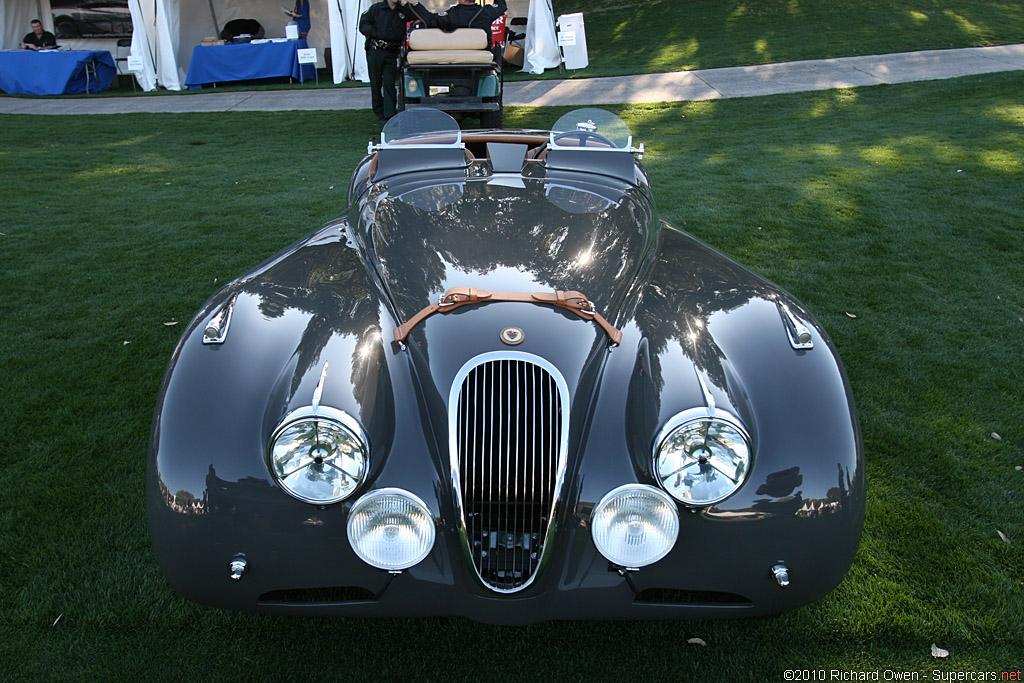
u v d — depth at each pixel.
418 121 3.34
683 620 1.91
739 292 2.19
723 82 12.10
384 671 1.91
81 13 15.95
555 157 3.08
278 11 15.98
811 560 1.68
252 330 1.94
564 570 1.73
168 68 13.81
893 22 16.72
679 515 1.66
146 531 2.37
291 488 1.60
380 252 2.33
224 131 9.87
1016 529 2.39
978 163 7.05
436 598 1.74
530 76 13.41
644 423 1.72
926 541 2.33
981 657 1.94
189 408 1.73
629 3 23.08
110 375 3.36
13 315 3.99
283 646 1.98
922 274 4.57
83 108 11.96
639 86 12.12
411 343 1.92
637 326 2.03
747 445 1.60
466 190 2.73
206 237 5.35
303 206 6.15
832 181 6.62
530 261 2.18
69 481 2.60
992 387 3.28
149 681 1.86
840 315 4.01
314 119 10.62
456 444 1.72
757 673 1.92
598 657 1.96
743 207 5.89
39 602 2.07
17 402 3.12
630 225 2.54
